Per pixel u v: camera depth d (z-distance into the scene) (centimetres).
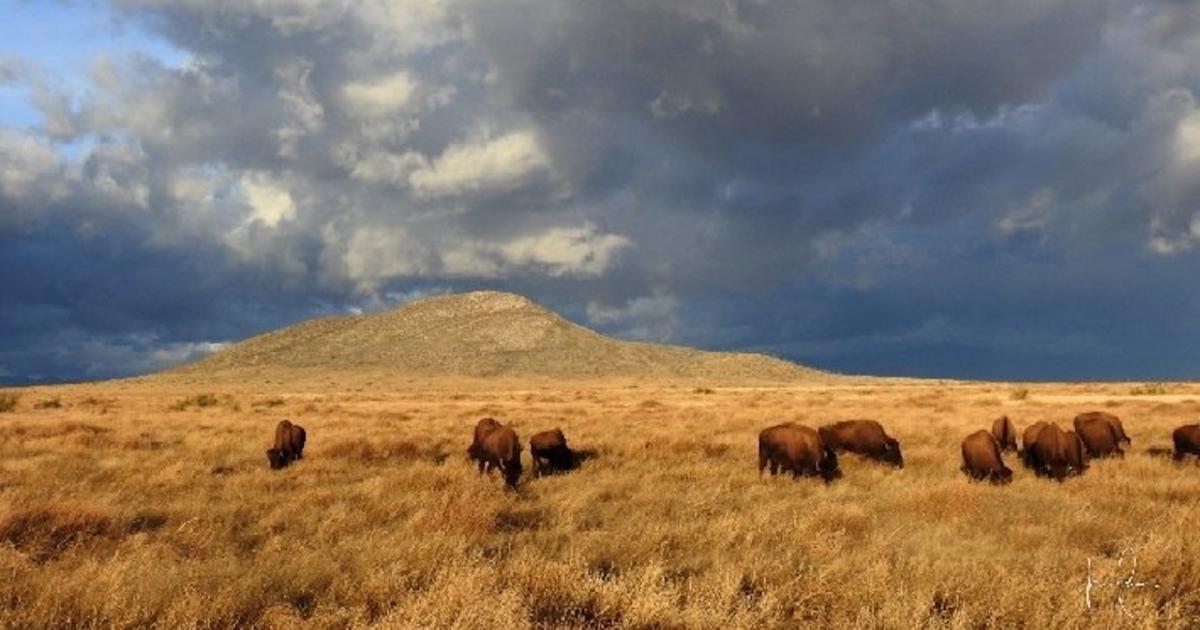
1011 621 662
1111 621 627
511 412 3741
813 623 659
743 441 2062
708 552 884
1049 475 1572
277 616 660
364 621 647
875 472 1571
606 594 705
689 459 1733
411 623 613
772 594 696
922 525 1034
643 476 1500
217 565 804
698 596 698
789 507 1150
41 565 822
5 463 1670
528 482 1501
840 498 1252
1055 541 933
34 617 639
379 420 3070
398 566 779
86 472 1567
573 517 1076
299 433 1891
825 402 4653
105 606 658
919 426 2519
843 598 707
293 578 776
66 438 2188
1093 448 1864
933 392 6525
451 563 790
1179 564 774
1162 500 1224
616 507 1170
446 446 2089
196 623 645
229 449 2031
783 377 15350
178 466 1584
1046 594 690
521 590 718
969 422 2730
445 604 655
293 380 13475
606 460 1752
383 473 1569
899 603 664
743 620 641
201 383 13012
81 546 905
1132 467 1605
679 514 1094
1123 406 3697
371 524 1056
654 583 711
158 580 732
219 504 1221
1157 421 2759
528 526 1065
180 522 1087
